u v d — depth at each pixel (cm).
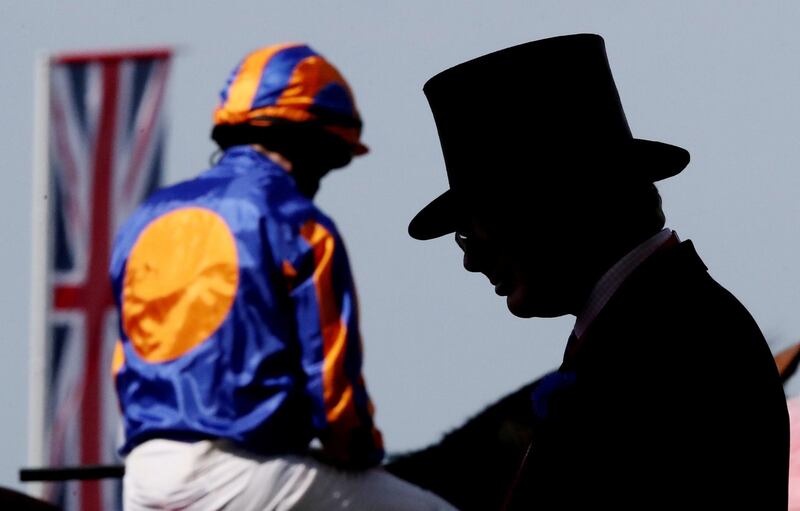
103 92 1667
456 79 586
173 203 977
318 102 1010
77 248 1681
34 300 1695
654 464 512
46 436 1680
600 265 562
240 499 934
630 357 530
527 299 575
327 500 946
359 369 954
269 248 941
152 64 1650
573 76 579
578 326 569
